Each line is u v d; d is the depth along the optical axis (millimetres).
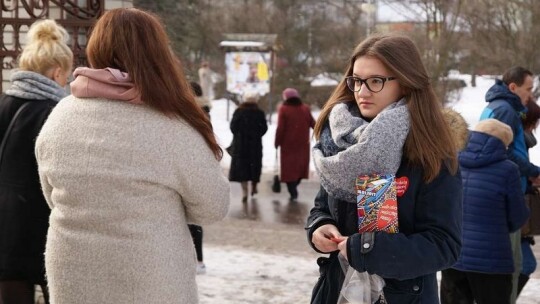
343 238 2752
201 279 7051
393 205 2713
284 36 28672
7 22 5699
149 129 2637
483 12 22172
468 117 24188
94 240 2629
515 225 4949
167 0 27109
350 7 28469
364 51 2857
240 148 12062
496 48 22547
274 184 13219
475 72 24016
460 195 2799
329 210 2969
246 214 11039
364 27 27938
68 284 2664
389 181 2721
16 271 4156
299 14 29141
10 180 4172
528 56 22188
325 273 3000
